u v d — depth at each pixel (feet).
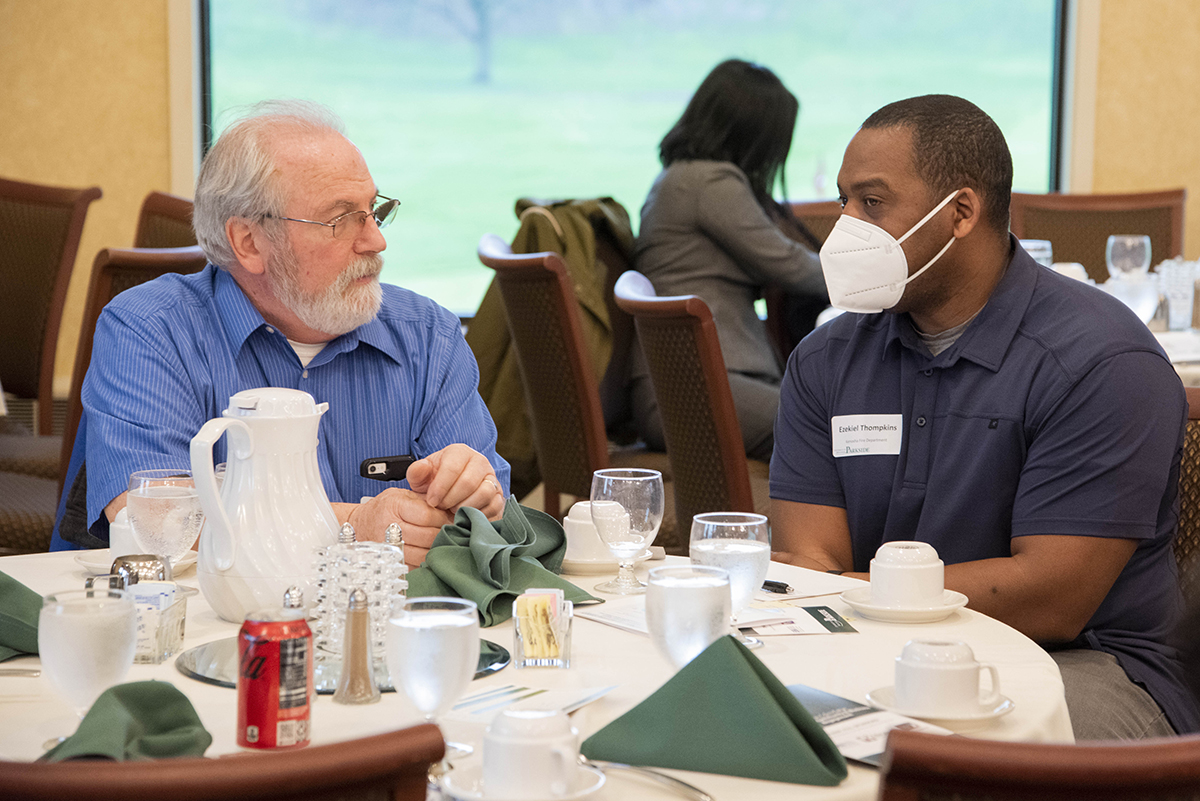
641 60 19.53
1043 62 20.20
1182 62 20.13
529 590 4.70
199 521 5.39
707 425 10.28
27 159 18.01
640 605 5.43
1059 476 6.75
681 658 4.19
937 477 7.22
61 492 10.75
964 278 7.32
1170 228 18.03
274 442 5.01
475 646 3.69
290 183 7.29
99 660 3.69
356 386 7.93
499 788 3.19
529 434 14.39
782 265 13.79
